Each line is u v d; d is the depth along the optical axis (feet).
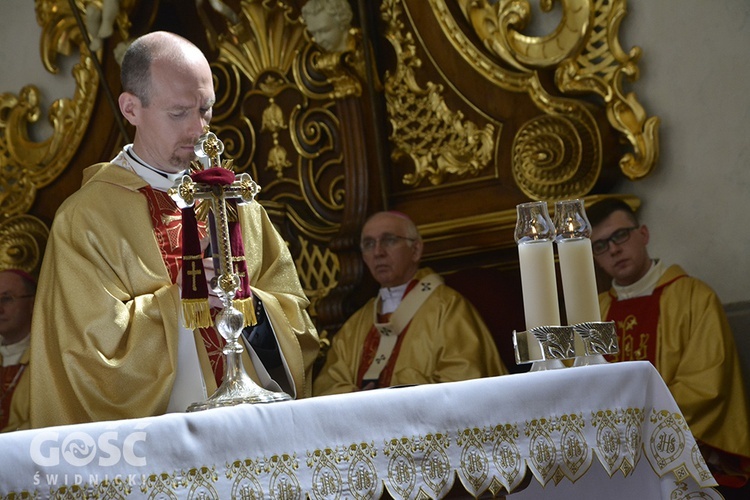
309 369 22.03
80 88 46.29
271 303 20.99
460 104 40.16
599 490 18.28
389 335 36.83
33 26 49.06
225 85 44.19
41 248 46.62
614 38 37.17
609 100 36.99
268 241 23.39
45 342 20.63
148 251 21.54
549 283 19.72
